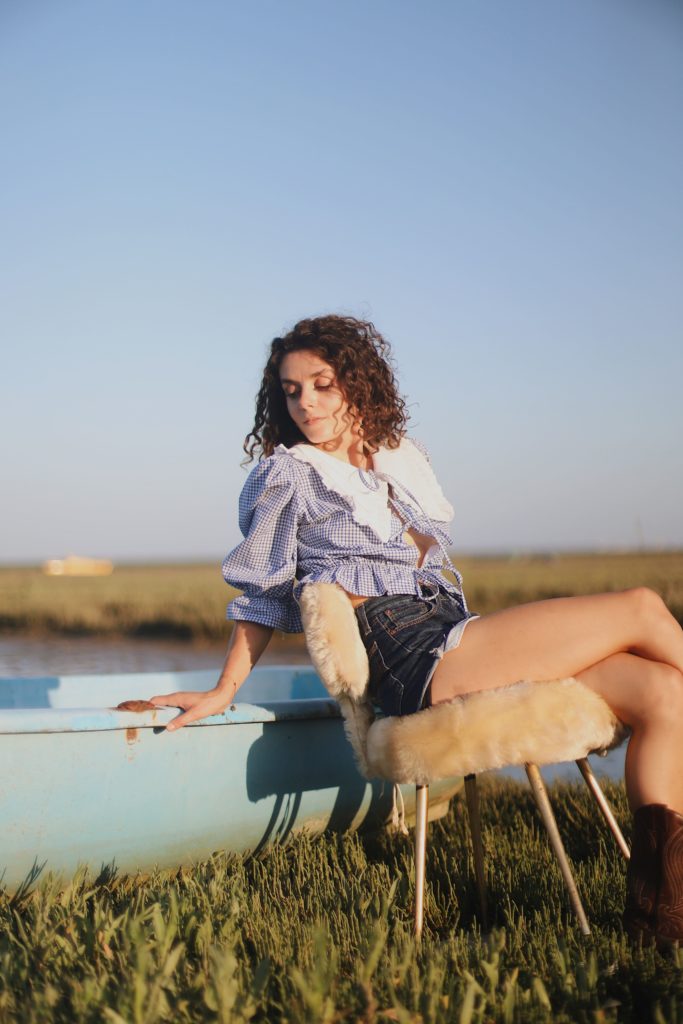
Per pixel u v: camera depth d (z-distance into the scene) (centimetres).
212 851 331
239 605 309
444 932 288
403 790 384
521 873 333
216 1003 206
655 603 272
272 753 338
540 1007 215
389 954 241
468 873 328
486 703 256
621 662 264
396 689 277
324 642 282
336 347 312
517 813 418
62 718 286
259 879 314
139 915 252
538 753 255
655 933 247
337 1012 209
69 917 256
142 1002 204
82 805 295
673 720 255
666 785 253
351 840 364
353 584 290
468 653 270
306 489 306
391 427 319
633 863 253
